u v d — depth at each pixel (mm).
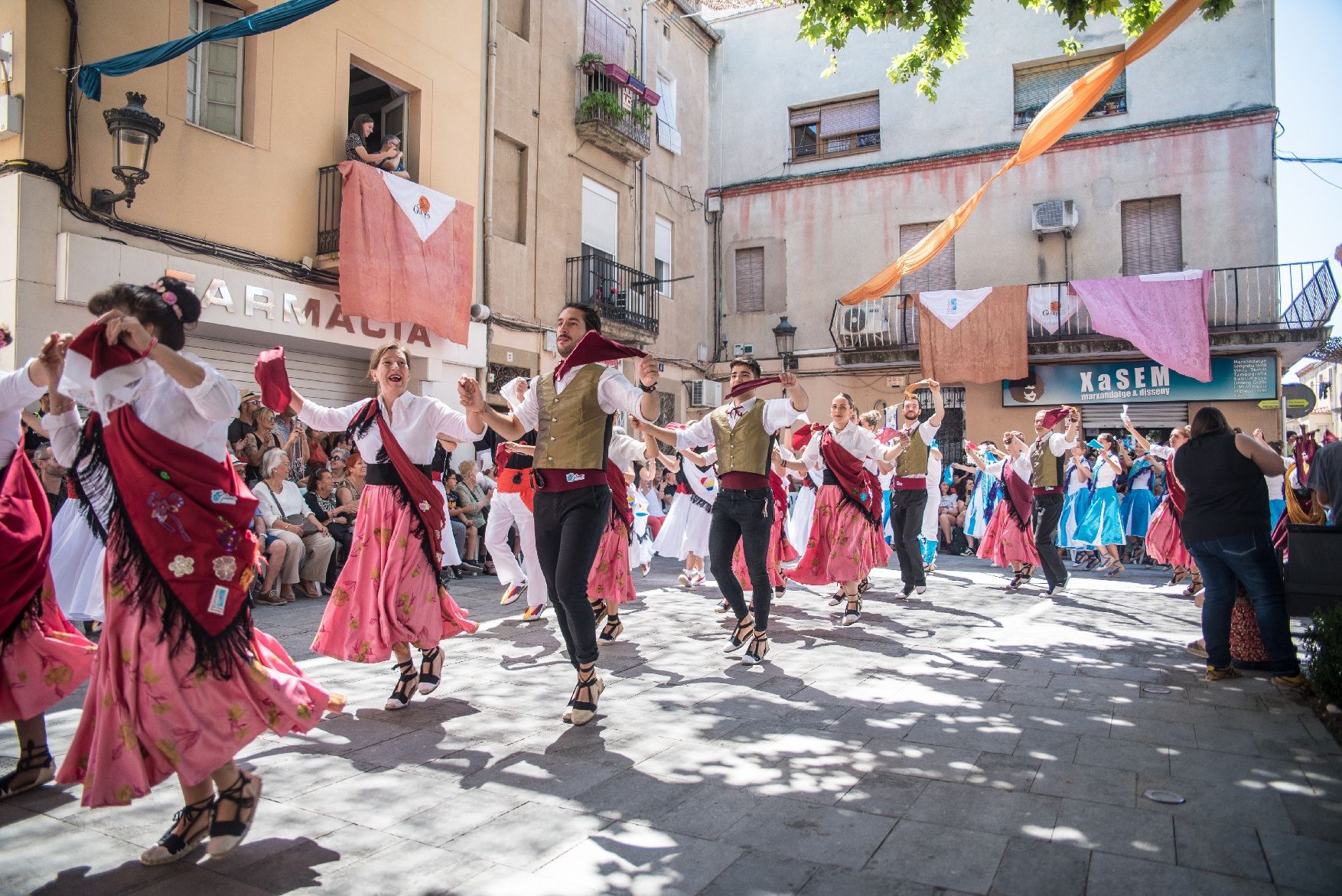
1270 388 15875
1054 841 2785
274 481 8164
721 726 4074
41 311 7840
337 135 10836
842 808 3068
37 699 3182
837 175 19250
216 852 2605
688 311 19328
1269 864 2615
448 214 11812
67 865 2641
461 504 10195
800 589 9289
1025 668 5348
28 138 7781
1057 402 17141
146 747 2551
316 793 3234
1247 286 16125
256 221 9789
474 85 12898
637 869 2602
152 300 2633
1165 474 9414
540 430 4191
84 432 2740
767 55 20141
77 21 8086
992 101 18234
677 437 5781
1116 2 7523
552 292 14508
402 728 4035
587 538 4055
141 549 2564
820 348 19203
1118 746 3775
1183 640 6344
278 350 3969
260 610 7414
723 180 20375
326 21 10648
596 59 15289
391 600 4191
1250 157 16375
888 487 11109
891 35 19000
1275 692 4746
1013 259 17797
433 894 2453
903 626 6926
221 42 9703
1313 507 6355
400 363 4297
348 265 10297
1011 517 9141
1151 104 17141
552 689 4793
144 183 8609
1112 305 16047
